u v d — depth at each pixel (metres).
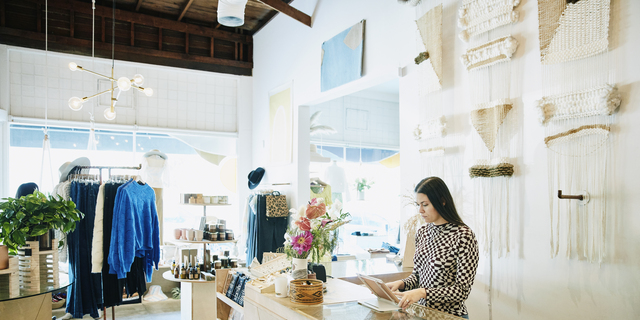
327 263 3.81
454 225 2.44
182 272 4.85
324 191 6.90
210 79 7.67
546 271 2.80
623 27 2.43
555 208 2.75
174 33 7.49
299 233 2.67
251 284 2.84
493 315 3.16
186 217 7.33
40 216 3.31
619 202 2.42
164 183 6.54
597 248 2.52
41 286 3.43
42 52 6.36
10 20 6.27
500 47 3.09
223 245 7.23
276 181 6.80
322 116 9.02
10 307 3.21
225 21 4.53
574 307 2.63
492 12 3.17
